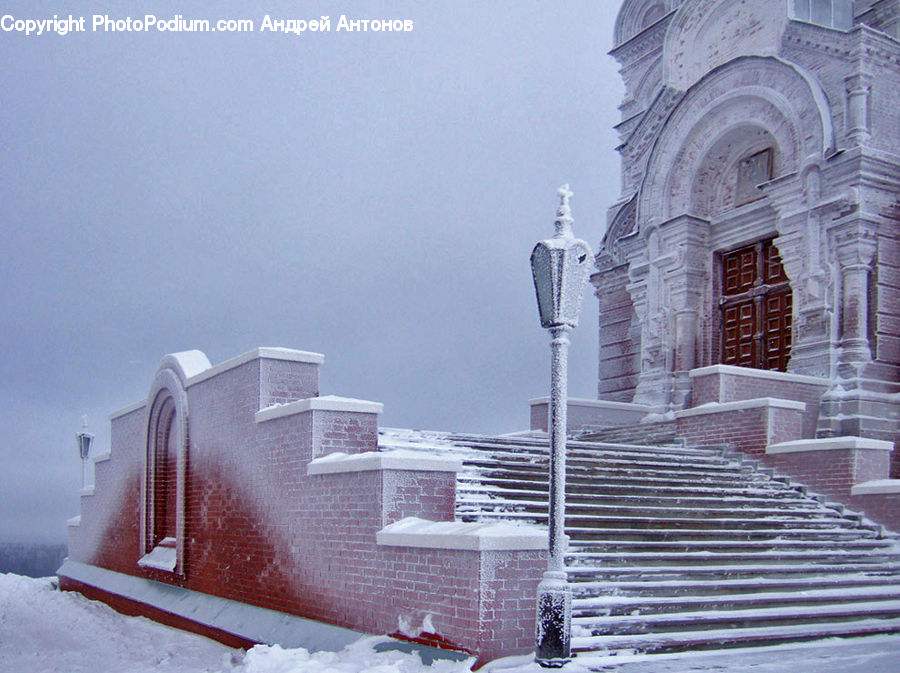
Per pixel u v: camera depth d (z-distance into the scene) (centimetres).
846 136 1923
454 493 1012
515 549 827
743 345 2227
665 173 2408
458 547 830
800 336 1975
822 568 1205
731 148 2319
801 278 1991
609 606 937
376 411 1172
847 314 1875
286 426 1198
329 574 1059
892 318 1877
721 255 2338
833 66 1984
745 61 2161
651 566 1088
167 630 1500
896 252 1902
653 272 2392
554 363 850
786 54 2125
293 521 1158
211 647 1289
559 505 822
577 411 2169
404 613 905
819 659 869
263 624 1179
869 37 1923
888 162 1897
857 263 1864
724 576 1099
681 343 2294
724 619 967
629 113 2931
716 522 1281
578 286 861
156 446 1812
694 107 2330
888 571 1259
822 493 1516
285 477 1187
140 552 1814
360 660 878
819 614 1034
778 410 1631
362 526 998
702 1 2408
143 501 1820
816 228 1953
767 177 2219
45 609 1908
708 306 2309
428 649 845
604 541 1106
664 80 2544
